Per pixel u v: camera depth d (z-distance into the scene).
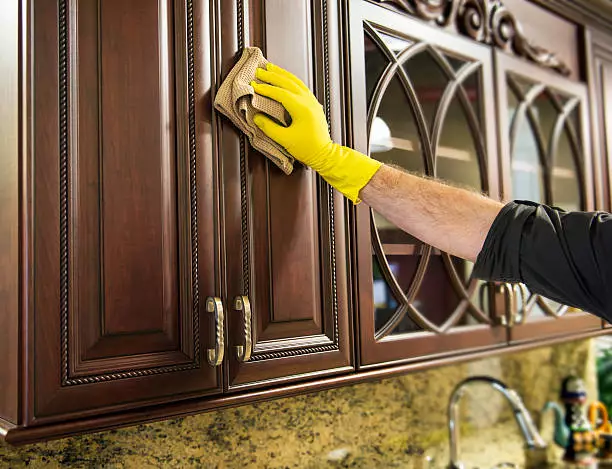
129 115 0.89
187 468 1.27
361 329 1.15
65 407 0.81
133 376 0.87
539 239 0.93
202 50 0.97
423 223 1.04
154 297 0.90
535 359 2.13
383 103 1.26
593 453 2.03
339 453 1.53
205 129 0.96
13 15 0.87
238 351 0.96
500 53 1.54
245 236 1.00
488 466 1.84
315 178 1.11
